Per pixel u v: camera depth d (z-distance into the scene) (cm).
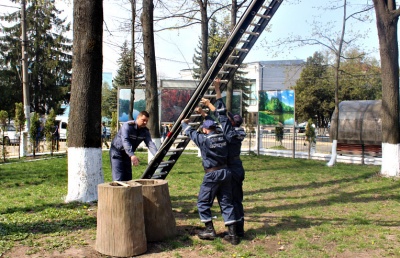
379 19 1148
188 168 1352
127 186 475
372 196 877
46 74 3750
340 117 1762
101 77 752
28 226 576
